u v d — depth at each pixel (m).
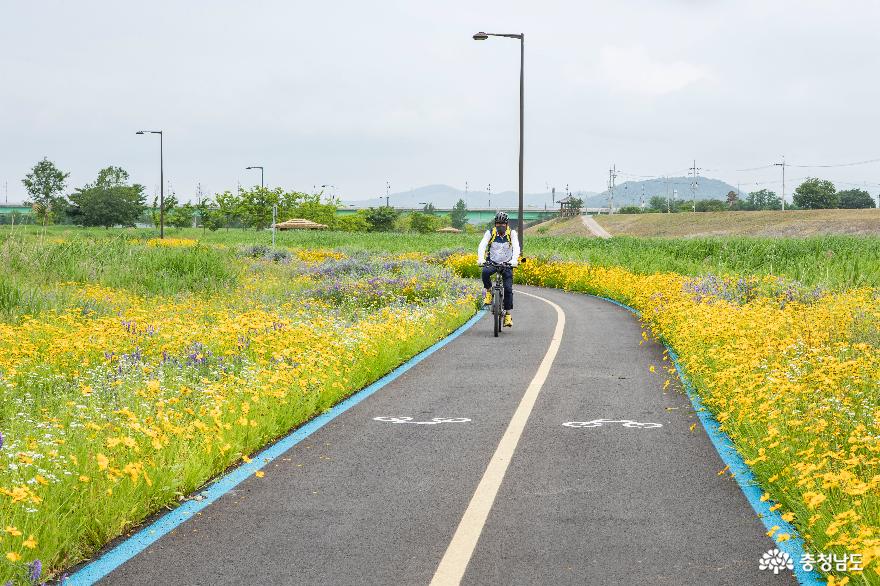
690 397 8.80
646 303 16.95
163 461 5.51
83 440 5.77
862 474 4.78
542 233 175.62
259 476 5.71
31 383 8.08
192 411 6.73
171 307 16.16
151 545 4.54
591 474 5.95
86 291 16.58
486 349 13.27
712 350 9.02
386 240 73.62
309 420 7.91
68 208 123.50
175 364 9.23
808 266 21.52
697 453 6.53
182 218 122.06
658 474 5.93
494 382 10.08
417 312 15.73
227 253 28.75
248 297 19.25
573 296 26.44
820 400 6.12
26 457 4.66
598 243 53.72
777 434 5.43
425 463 6.30
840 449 5.35
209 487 5.67
